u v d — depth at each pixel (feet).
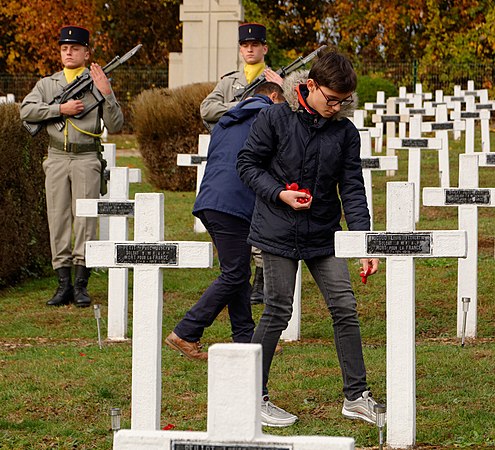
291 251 20.65
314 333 32.60
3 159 40.01
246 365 10.74
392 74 119.75
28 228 42.52
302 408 22.76
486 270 38.73
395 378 19.81
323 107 20.29
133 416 19.13
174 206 57.36
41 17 127.34
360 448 19.97
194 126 64.08
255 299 35.45
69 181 36.55
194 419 22.40
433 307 34.86
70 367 27.17
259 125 20.80
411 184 19.52
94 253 19.39
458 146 81.30
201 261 19.11
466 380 24.82
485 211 52.11
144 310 19.16
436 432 20.68
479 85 118.52
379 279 37.96
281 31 137.80
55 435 21.50
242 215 23.81
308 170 20.51
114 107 36.37
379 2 130.52
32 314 35.91
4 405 23.67
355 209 20.79
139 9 136.46
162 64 137.28
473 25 127.95
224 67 83.30
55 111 35.96
